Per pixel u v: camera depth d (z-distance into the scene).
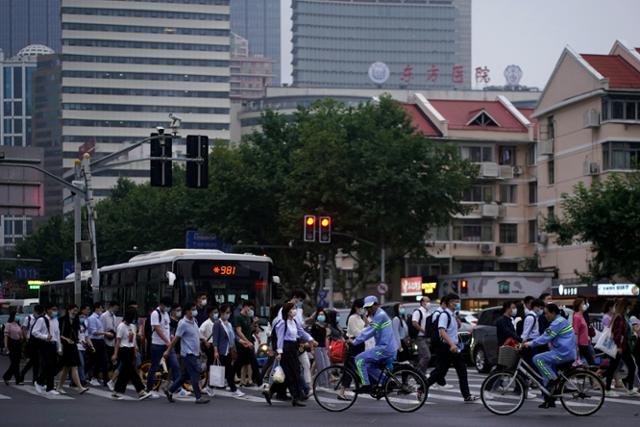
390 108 81.38
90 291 55.59
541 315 28.00
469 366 49.62
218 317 31.50
